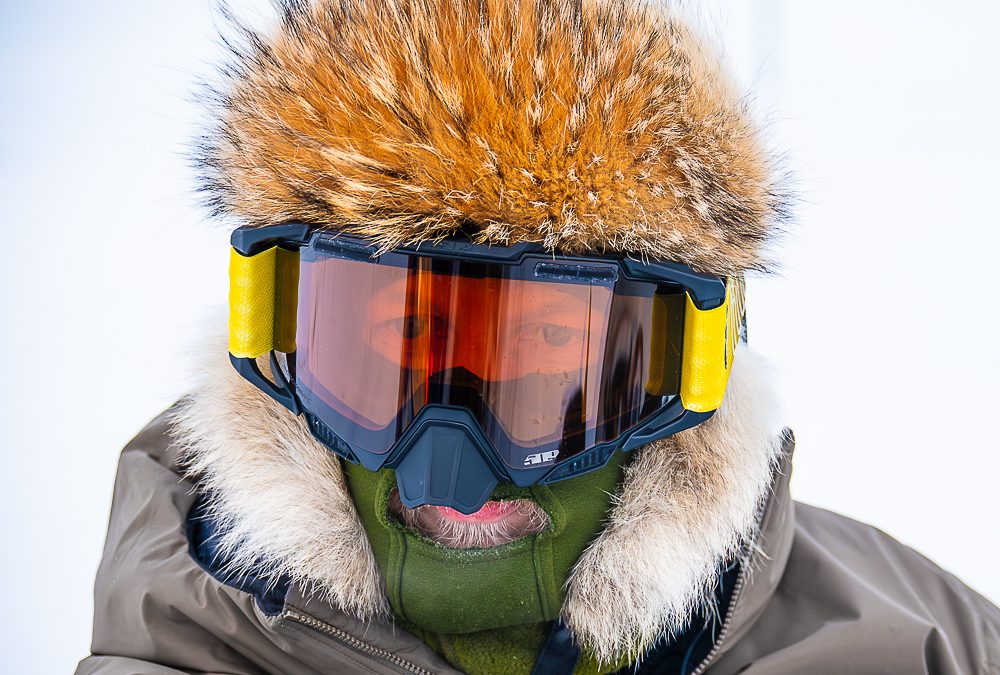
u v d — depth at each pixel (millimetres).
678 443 996
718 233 870
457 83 807
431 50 818
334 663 973
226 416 1019
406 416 896
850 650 1085
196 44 4984
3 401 2967
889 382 2867
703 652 1053
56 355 3201
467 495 884
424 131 812
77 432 2854
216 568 1047
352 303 909
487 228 825
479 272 868
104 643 1056
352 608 979
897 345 3023
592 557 997
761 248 935
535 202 817
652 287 905
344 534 978
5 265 3670
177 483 1189
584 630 1004
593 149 810
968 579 2098
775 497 1101
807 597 1155
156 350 3201
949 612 1225
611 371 900
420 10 837
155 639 1012
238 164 922
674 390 911
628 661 1040
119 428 2877
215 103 985
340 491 985
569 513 982
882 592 1183
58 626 2189
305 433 990
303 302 938
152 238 3922
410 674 972
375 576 990
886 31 5152
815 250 3561
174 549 1081
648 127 824
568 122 802
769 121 996
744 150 909
